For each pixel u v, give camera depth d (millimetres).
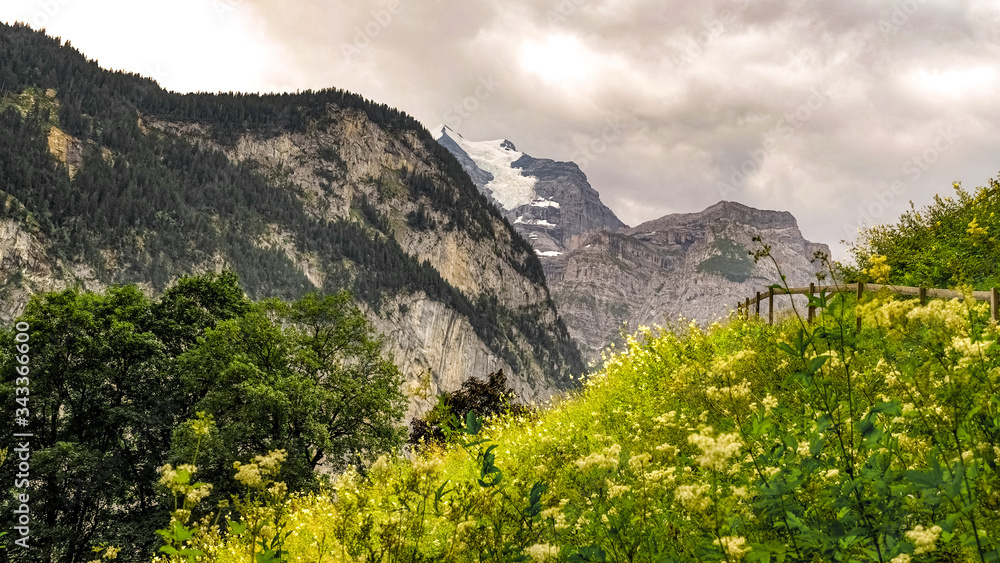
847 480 3188
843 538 2809
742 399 3955
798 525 2910
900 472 2727
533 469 4516
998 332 3441
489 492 3957
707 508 3004
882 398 3434
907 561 2506
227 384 35281
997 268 9906
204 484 3402
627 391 8617
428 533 4777
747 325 9898
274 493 3557
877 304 3365
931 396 3076
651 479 3764
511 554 3592
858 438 3475
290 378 36000
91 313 37094
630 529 3609
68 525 34250
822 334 3525
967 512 2531
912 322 3225
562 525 3797
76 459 33125
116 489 34812
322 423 37531
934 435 3131
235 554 5254
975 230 10477
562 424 8852
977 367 2912
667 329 9453
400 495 3980
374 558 3715
